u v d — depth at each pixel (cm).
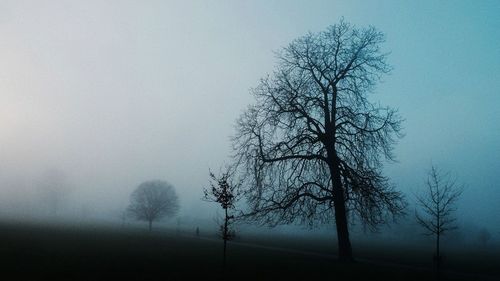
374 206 3225
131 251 3959
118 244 4828
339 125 3403
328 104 3466
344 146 3353
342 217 3378
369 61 3509
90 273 2388
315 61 3519
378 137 3338
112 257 3303
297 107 3441
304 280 2411
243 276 2497
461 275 3036
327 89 3481
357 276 2652
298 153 3394
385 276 2714
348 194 3269
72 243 4572
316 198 3347
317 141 3400
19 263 2669
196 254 3903
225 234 2642
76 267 2605
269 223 3456
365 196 3219
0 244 3906
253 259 3541
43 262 2777
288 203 3359
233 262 3259
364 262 3678
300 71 3550
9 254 3144
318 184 3356
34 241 4512
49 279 2142
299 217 3359
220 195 2675
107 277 2272
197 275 2477
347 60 3509
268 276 2523
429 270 3288
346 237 3375
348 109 3388
